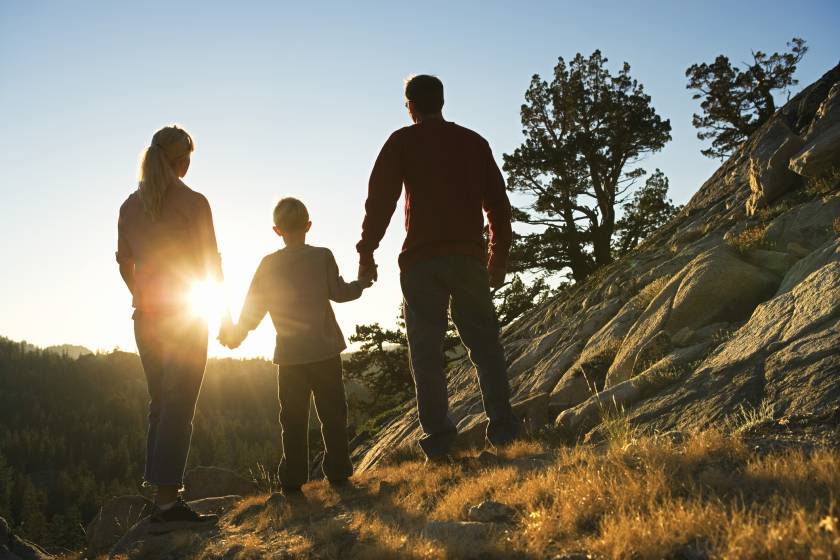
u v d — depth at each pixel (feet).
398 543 8.68
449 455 13.39
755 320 15.70
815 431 10.02
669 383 15.80
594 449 12.05
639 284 31.45
